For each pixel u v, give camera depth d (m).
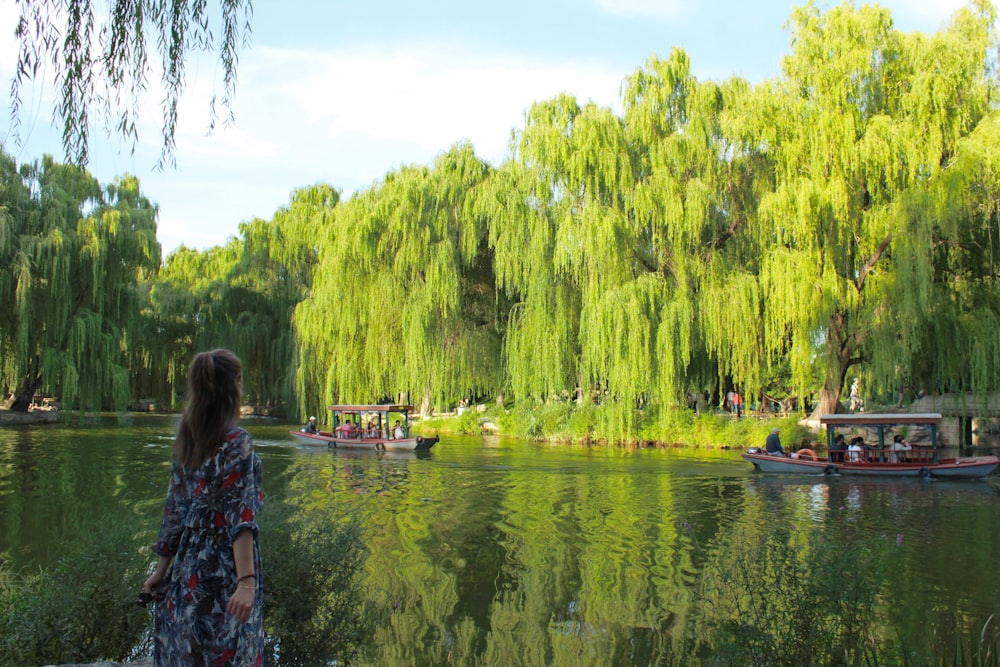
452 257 39.56
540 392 37.03
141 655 7.09
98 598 6.97
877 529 17.61
